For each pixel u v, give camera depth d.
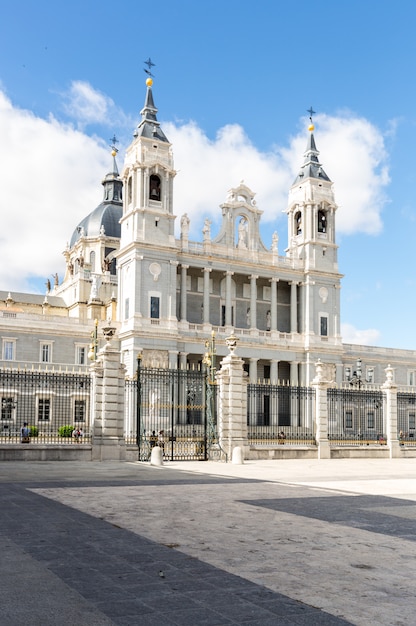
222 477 26.12
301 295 98.38
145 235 85.75
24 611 7.96
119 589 8.93
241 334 91.50
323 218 102.19
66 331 83.12
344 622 7.75
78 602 8.33
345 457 43.78
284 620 7.78
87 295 106.25
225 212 94.88
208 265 91.56
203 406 40.19
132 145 89.81
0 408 45.91
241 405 39.75
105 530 13.17
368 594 8.95
